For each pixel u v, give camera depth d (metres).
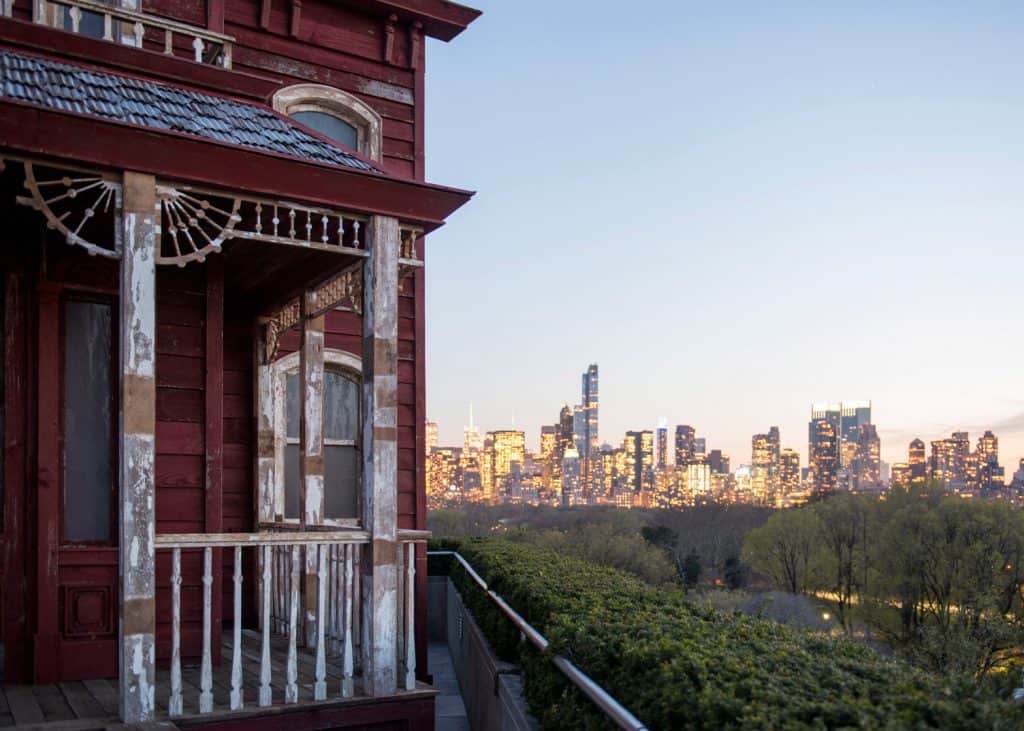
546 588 6.55
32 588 6.21
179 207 5.19
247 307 8.61
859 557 65.81
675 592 6.51
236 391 8.53
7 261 6.38
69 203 5.96
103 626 6.37
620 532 87.31
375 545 5.74
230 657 7.07
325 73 8.98
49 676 6.13
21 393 6.35
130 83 5.96
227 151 5.25
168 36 6.46
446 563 13.93
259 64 8.59
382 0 9.09
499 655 7.10
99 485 6.52
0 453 6.32
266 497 8.48
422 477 9.14
